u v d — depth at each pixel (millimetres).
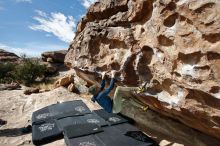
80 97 11570
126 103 7812
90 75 8547
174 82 5160
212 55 4203
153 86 5906
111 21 7688
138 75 6312
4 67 25234
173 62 5094
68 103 9828
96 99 6297
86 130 6805
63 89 12969
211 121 4586
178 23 4914
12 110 11148
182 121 5930
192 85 4625
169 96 5508
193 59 4641
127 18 6938
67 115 8398
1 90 16844
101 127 7164
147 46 5961
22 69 24328
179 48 4863
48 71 27844
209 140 5566
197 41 4480
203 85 4398
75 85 13023
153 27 5723
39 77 25719
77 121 7832
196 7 4383
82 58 8844
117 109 6168
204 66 4383
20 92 15438
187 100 4875
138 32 6453
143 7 6145
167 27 5238
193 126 5680
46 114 8898
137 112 7734
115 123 7430
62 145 6723
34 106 11305
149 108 7301
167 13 5180
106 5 8016
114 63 7168
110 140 6207
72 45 10992
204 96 4477
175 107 5242
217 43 4098
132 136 6496
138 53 6289
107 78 7484
